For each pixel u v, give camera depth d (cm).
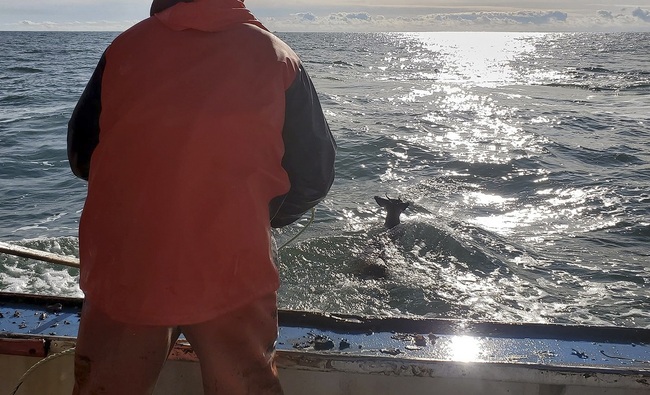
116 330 200
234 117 192
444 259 802
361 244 831
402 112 2327
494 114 2322
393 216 898
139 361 202
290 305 676
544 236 916
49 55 7056
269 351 213
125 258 193
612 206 1079
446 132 1847
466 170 1337
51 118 2083
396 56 8100
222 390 207
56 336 275
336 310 670
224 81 194
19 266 757
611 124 2086
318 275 743
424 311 671
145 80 195
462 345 278
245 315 201
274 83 199
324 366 259
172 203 190
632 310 683
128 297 193
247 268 198
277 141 202
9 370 281
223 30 201
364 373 258
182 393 279
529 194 1157
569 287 741
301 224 926
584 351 273
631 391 258
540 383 254
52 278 731
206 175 191
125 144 193
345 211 1012
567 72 5144
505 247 862
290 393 275
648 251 863
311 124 211
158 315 192
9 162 1409
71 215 1034
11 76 4041
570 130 1950
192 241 192
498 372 254
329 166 221
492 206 1077
